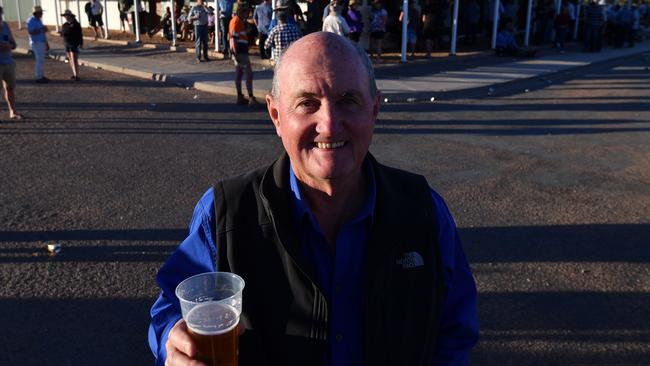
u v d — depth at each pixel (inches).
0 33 357.1
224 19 701.9
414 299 58.7
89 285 161.9
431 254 59.6
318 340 56.6
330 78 53.1
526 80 570.9
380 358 57.2
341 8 496.4
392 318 58.0
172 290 59.9
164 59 698.2
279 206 57.8
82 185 246.4
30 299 153.8
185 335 49.5
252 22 744.3
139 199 230.5
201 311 48.0
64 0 1159.6
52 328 140.9
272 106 60.7
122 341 136.5
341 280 57.7
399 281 58.3
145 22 991.0
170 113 400.2
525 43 845.2
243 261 57.9
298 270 56.5
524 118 398.0
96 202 226.7
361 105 54.8
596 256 183.3
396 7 750.5
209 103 442.6
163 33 898.1
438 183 254.8
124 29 1036.5
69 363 128.3
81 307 150.5
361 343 57.3
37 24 527.5
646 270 173.6
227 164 279.0
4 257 178.1
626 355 131.2
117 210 218.5
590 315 148.3
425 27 680.4
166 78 562.9
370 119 56.4
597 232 202.7
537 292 160.1
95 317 146.1
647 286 163.8
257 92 473.4
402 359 58.4
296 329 56.6
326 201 59.1
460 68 624.4
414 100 465.7
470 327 64.7
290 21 480.4
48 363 128.0
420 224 59.8
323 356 56.8
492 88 521.3
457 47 804.0
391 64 627.2
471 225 208.2
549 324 144.2
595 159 296.7
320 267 58.2
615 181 261.0
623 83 567.2
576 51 852.0
